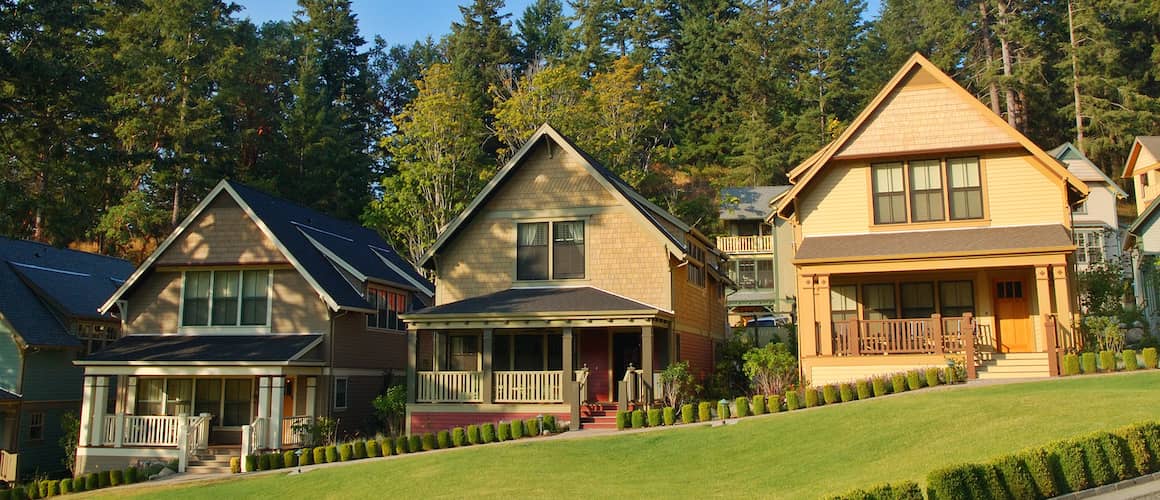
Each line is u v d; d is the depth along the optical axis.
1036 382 21.36
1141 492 11.54
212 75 53.03
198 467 26.38
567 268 28.22
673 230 31.53
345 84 71.81
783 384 25.55
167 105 50.38
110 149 33.72
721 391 29.77
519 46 77.00
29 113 29.64
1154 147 43.16
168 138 51.41
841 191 26.91
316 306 29.45
